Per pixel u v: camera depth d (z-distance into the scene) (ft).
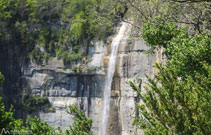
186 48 97.40
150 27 119.34
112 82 243.19
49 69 274.98
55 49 275.39
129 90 231.50
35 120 104.06
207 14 144.25
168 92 79.92
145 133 78.84
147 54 223.51
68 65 265.34
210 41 95.25
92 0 267.39
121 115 237.86
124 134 235.61
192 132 73.56
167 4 150.41
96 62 253.24
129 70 233.35
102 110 249.96
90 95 258.16
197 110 74.08
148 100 80.43
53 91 274.36
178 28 115.96
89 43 259.39
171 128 79.25
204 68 89.20
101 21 232.94
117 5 239.09
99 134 251.39
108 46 247.91
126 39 235.20
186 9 146.92
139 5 179.93
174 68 94.38
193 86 79.00
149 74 222.28
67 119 265.75
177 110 76.23
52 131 107.45
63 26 276.00
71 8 276.00
